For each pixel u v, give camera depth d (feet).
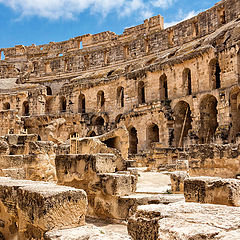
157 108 149.69
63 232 23.40
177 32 200.23
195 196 30.89
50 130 176.65
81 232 23.53
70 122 188.75
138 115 160.45
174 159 102.32
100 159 44.06
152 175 79.36
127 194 41.83
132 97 173.68
